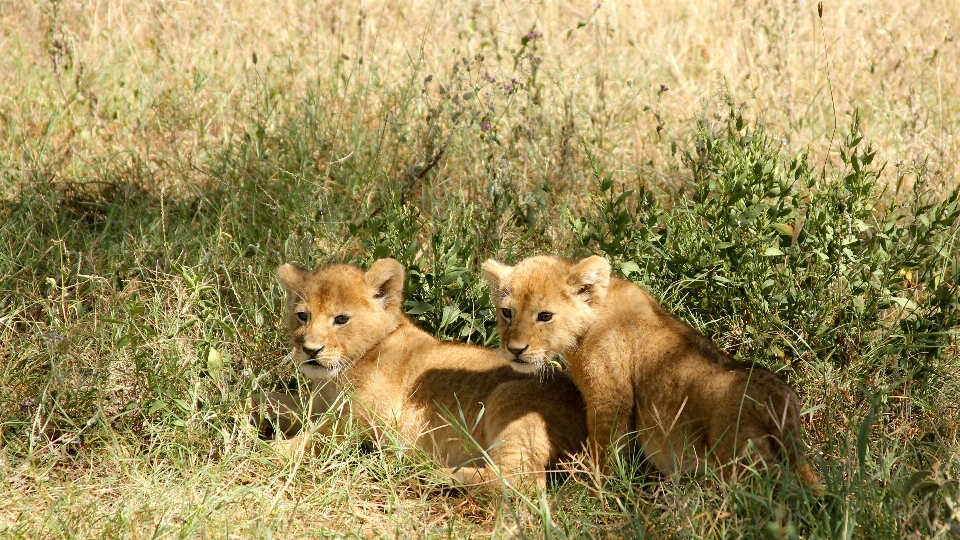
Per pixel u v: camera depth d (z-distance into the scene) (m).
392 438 9.82
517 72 17.78
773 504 7.91
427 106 16.25
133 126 16.98
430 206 13.68
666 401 9.00
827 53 17.80
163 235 12.67
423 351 10.56
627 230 11.48
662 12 21.03
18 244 12.82
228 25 19.77
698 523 8.12
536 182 14.56
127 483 9.23
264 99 17.44
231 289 11.87
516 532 8.41
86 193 14.79
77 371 10.29
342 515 8.97
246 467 9.66
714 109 16.70
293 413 10.05
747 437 8.34
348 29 19.89
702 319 11.30
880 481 8.63
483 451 9.16
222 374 10.28
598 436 9.45
